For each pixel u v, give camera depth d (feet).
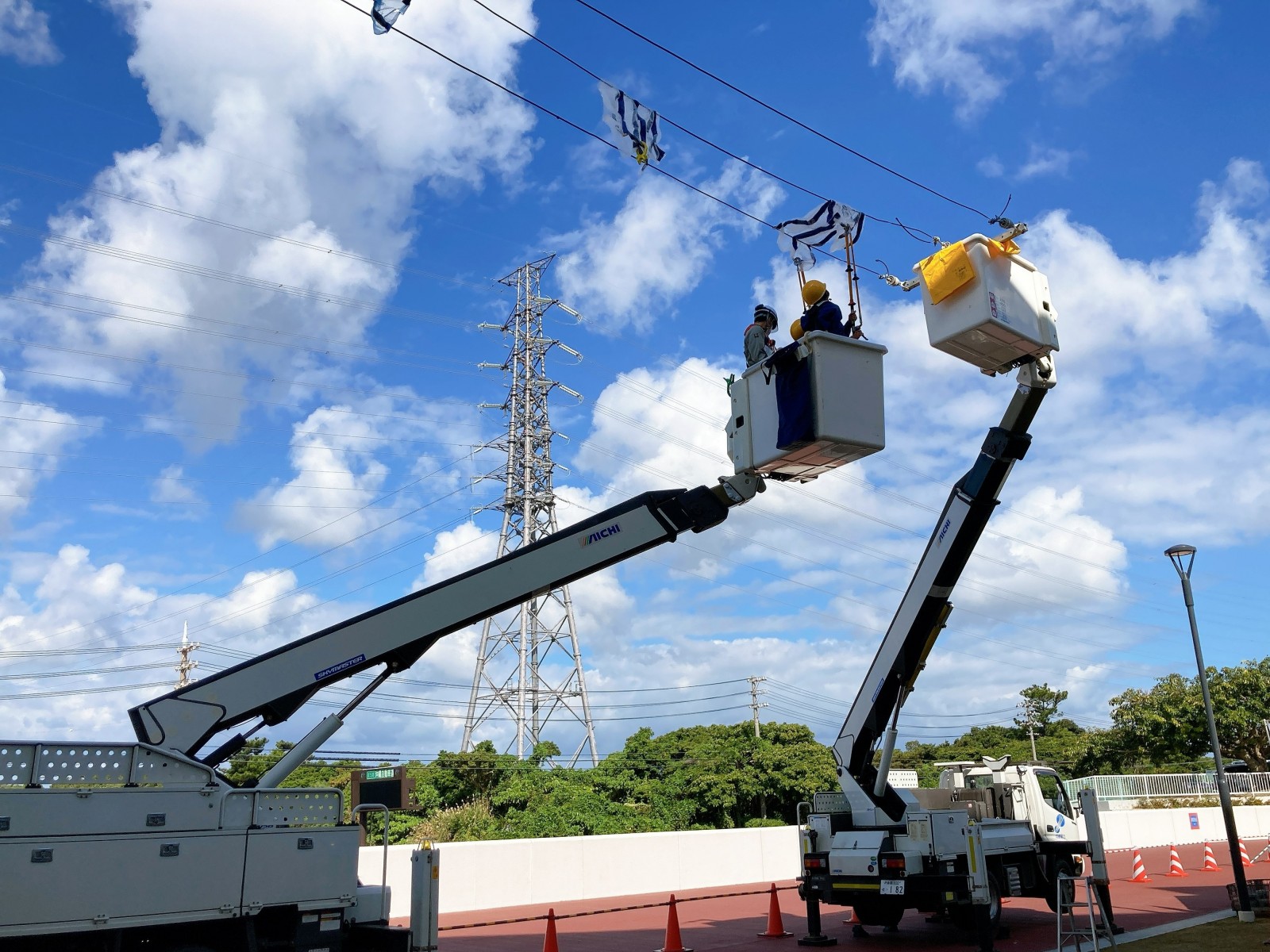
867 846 43.60
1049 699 189.88
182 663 127.65
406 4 24.77
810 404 24.88
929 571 44.32
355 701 30.09
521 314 178.50
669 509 30.17
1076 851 48.47
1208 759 154.81
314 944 27.22
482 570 30.83
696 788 111.65
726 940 46.73
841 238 28.84
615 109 28.78
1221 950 39.65
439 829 83.51
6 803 22.68
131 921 23.80
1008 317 33.63
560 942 46.85
